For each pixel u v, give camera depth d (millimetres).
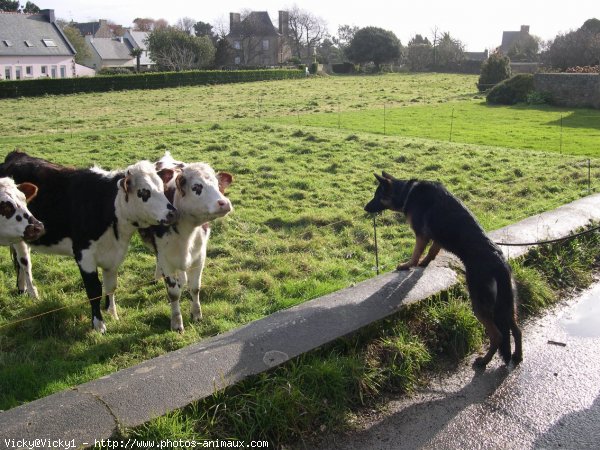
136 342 5988
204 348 5121
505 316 5484
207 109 29703
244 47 91875
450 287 6570
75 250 6340
